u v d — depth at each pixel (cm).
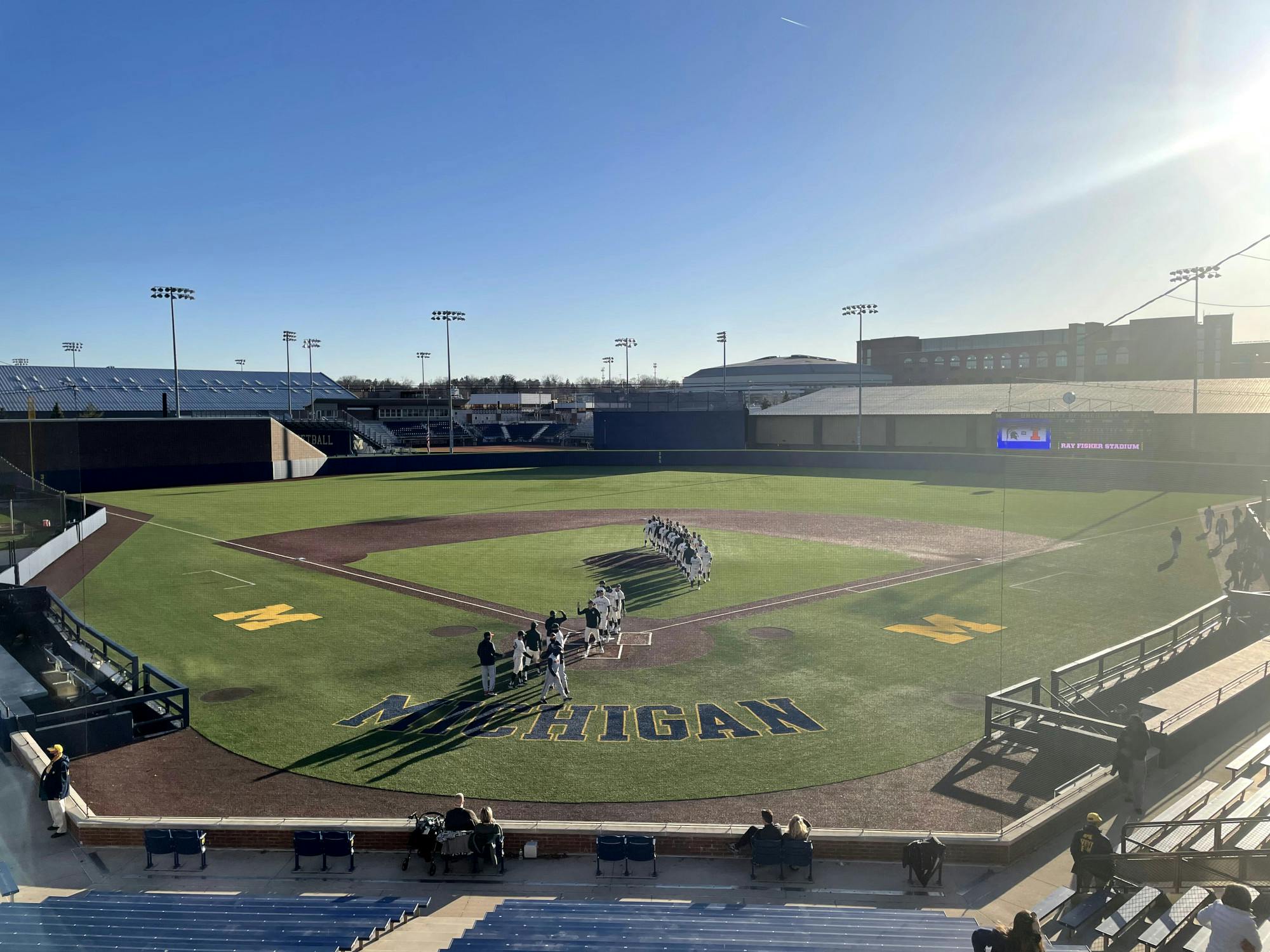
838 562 3694
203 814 1508
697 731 1853
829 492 6438
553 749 1769
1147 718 1708
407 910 1196
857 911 1163
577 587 3241
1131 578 3331
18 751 1733
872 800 1540
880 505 5650
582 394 16300
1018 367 12719
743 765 1688
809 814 1491
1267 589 3103
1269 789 1456
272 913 1176
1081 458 6762
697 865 1349
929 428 8962
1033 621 2712
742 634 2584
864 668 2264
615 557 3834
